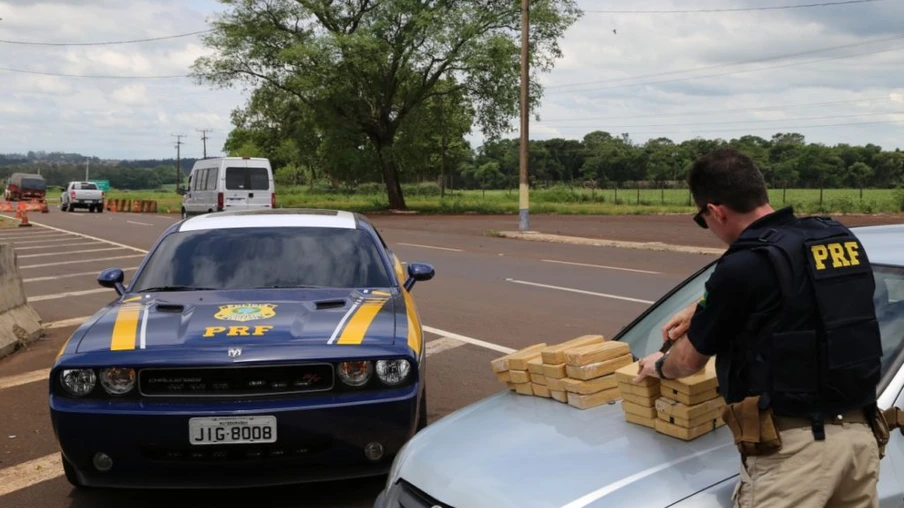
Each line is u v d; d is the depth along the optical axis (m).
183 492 4.83
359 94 43.00
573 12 41.06
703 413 2.77
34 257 18.69
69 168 178.88
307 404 4.20
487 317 10.26
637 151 117.44
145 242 22.83
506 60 39.72
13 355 8.46
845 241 2.39
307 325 4.67
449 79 43.34
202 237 6.02
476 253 18.86
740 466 2.50
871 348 2.33
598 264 16.30
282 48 41.78
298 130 45.53
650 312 4.19
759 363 2.35
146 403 4.23
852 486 2.34
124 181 180.00
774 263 2.32
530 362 3.39
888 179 101.38
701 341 2.46
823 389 2.29
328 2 42.16
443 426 3.23
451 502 2.65
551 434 2.93
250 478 4.29
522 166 25.67
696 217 2.67
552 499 2.48
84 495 4.81
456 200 53.94
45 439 5.79
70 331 9.75
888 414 2.55
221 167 27.92
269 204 28.42
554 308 10.90
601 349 3.23
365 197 61.47
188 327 4.64
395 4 40.97
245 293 5.32
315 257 5.77
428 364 7.82
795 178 100.19
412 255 18.34
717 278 2.41
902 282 3.10
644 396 2.88
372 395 4.31
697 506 2.40
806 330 2.29
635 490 2.46
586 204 52.19
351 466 4.38
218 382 4.25
